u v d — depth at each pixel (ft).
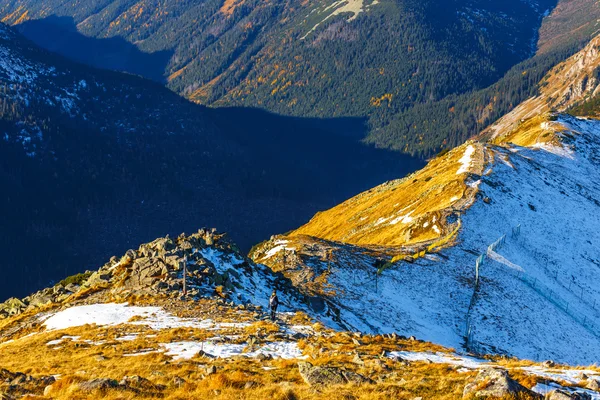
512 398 71.05
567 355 210.79
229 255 191.52
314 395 80.69
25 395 85.61
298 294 188.96
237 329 129.39
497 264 267.39
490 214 318.86
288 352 112.27
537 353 206.49
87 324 140.15
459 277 249.75
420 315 213.05
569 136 511.81
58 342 127.13
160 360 105.60
